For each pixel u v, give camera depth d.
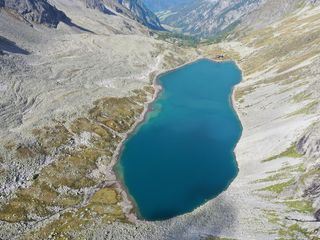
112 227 120.75
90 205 131.25
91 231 118.44
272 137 160.25
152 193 138.25
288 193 126.69
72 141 163.50
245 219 120.25
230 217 122.75
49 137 160.50
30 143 153.38
